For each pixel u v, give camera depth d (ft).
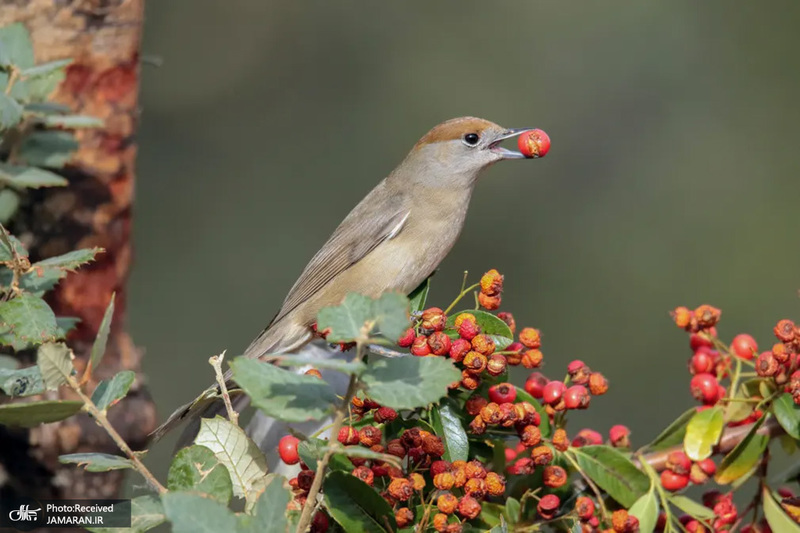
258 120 65.46
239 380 16.24
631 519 20.68
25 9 24.13
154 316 59.98
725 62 65.87
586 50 66.33
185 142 64.69
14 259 20.72
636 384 60.23
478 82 64.64
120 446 18.25
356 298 15.87
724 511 21.90
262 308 61.31
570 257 63.52
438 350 19.77
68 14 24.36
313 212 64.23
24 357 24.48
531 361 21.33
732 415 22.67
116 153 25.00
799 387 21.12
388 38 66.03
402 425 20.71
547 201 64.28
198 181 64.13
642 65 65.98
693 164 64.59
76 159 24.71
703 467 21.98
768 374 21.35
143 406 24.77
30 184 23.03
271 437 25.76
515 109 65.77
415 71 66.18
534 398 22.07
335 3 66.90
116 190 25.08
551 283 63.05
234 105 65.87
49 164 24.07
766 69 65.62
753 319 61.31
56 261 21.40
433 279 62.59
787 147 64.39
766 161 64.23
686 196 64.23
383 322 15.64
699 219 63.72
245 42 66.54
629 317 62.03
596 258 63.16
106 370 24.75
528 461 21.01
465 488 19.29
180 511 15.56
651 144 65.10
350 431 18.80
